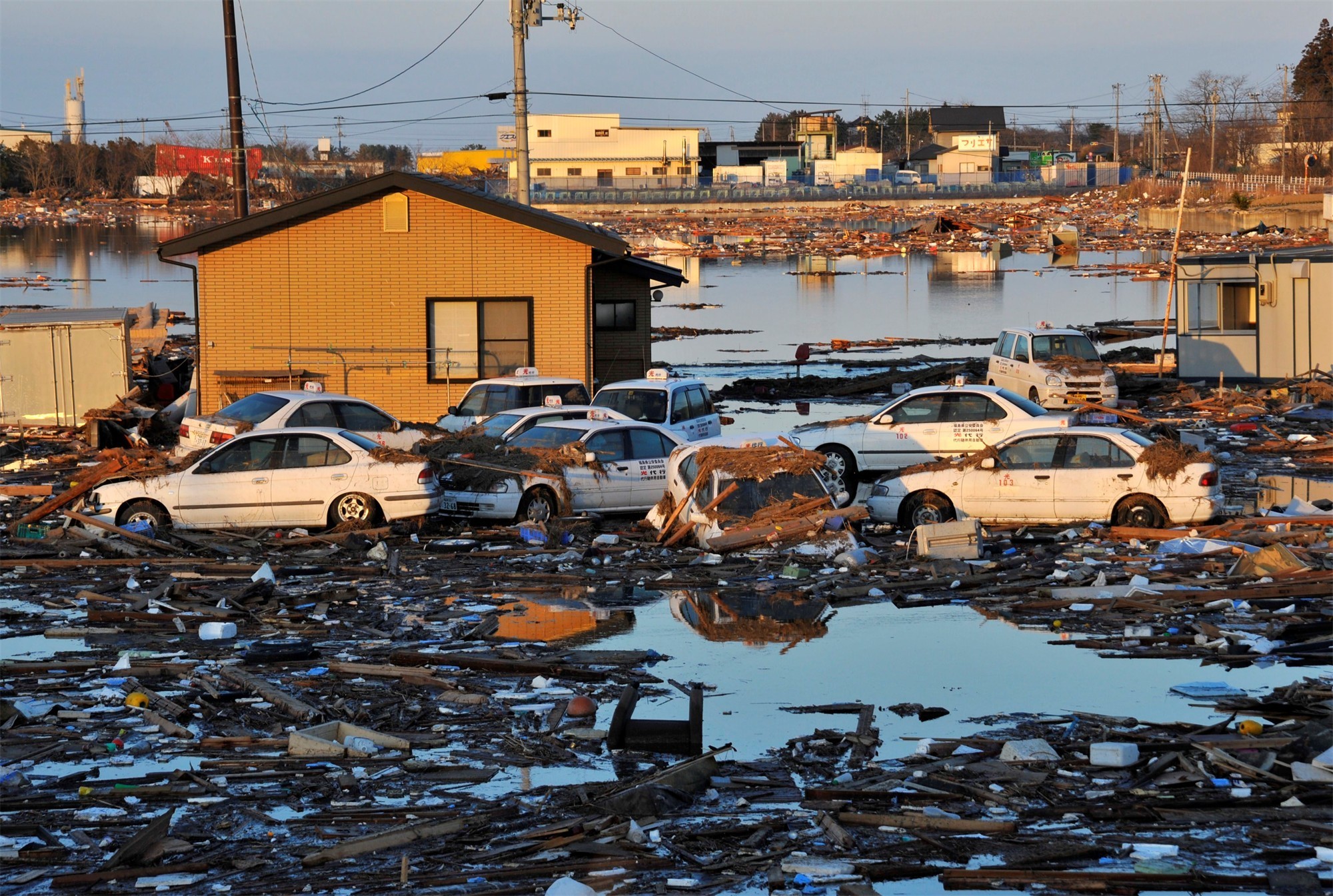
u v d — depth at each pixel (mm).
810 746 14859
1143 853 11992
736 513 26000
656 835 12516
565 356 42594
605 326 48156
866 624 20609
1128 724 15422
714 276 117188
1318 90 197625
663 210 194750
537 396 35344
